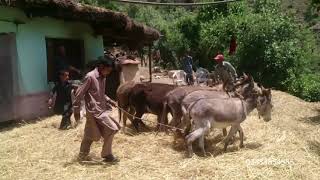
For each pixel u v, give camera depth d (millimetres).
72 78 7648
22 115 6809
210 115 4691
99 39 9359
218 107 4715
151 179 4062
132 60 9586
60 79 6281
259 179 4031
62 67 7180
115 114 6832
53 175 4211
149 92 5781
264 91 5246
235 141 5395
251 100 5148
